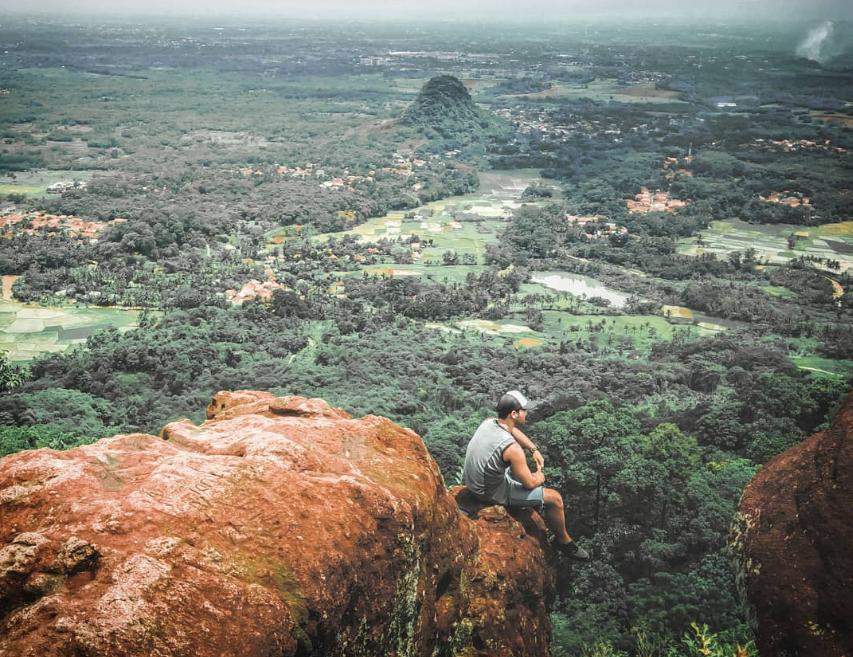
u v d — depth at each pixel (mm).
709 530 21000
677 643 13461
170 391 56156
